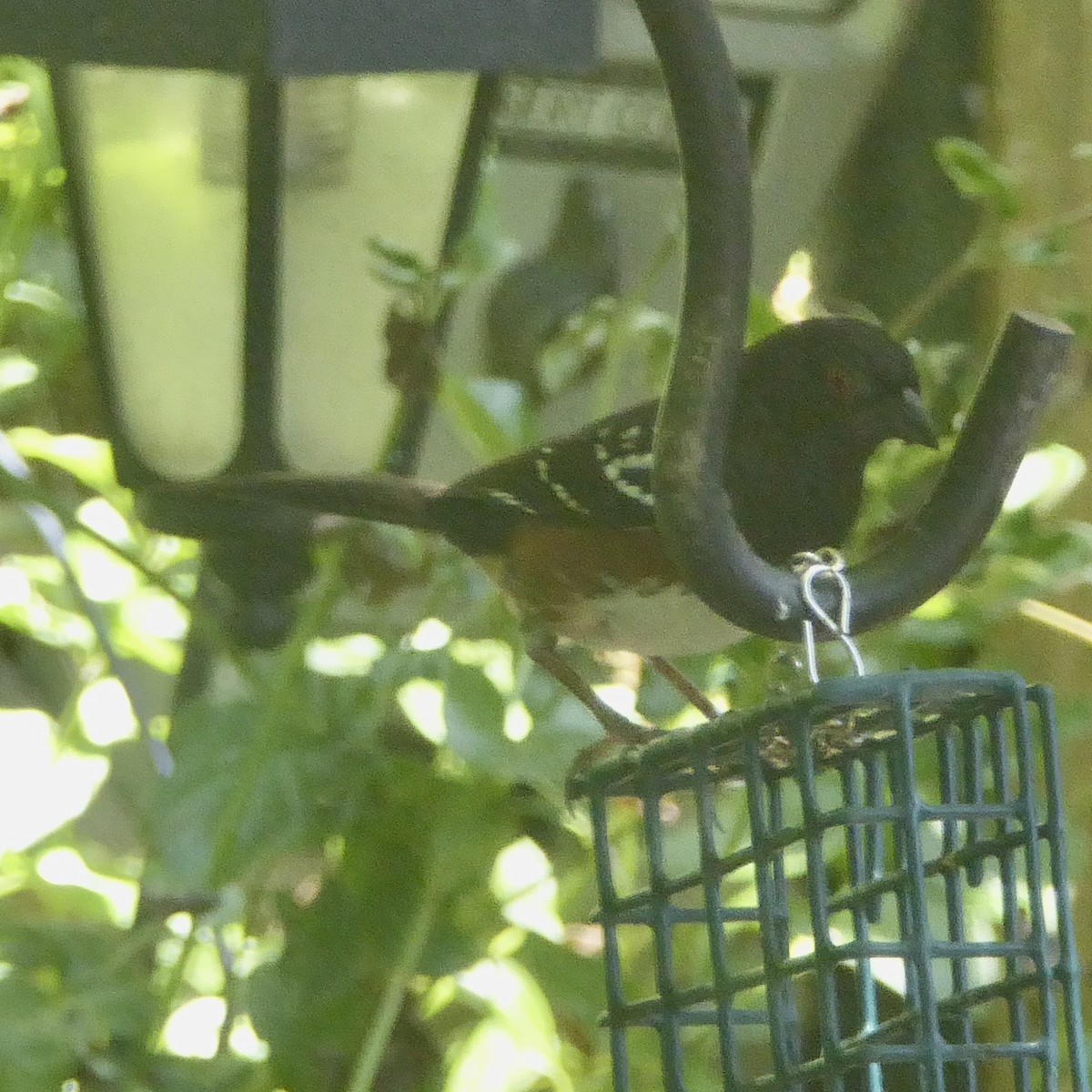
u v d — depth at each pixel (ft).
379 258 18.02
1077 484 22.58
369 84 17.79
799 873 18.15
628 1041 18.65
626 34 23.16
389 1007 17.37
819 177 25.21
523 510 19.63
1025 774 13.85
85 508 22.94
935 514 14.29
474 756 17.69
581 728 18.99
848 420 18.90
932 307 25.80
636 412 20.17
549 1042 18.80
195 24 12.72
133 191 18.34
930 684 13.42
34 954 17.66
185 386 18.51
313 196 17.99
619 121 23.99
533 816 20.93
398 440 18.89
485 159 18.20
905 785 13.42
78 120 18.30
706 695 21.35
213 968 19.77
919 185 27.17
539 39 12.94
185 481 18.20
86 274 18.65
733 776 15.90
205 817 18.22
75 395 24.09
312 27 12.50
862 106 24.97
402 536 20.02
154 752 20.15
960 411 20.76
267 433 18.34
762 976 14.19
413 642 20.30
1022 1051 13.60
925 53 27.09
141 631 22.47
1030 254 20.27
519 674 19.90
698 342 13.29
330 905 18.21
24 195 20.63
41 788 20.99
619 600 19.49
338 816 18.42
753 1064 20.40
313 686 19.51
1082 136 25.04
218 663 20.77
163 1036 18.35
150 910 18.52
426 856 18.31
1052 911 18.75
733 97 12.92
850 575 14.05
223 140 17.99
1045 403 14.25
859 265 27.91
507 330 23.80
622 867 19.10
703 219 13.10
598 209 24.21
